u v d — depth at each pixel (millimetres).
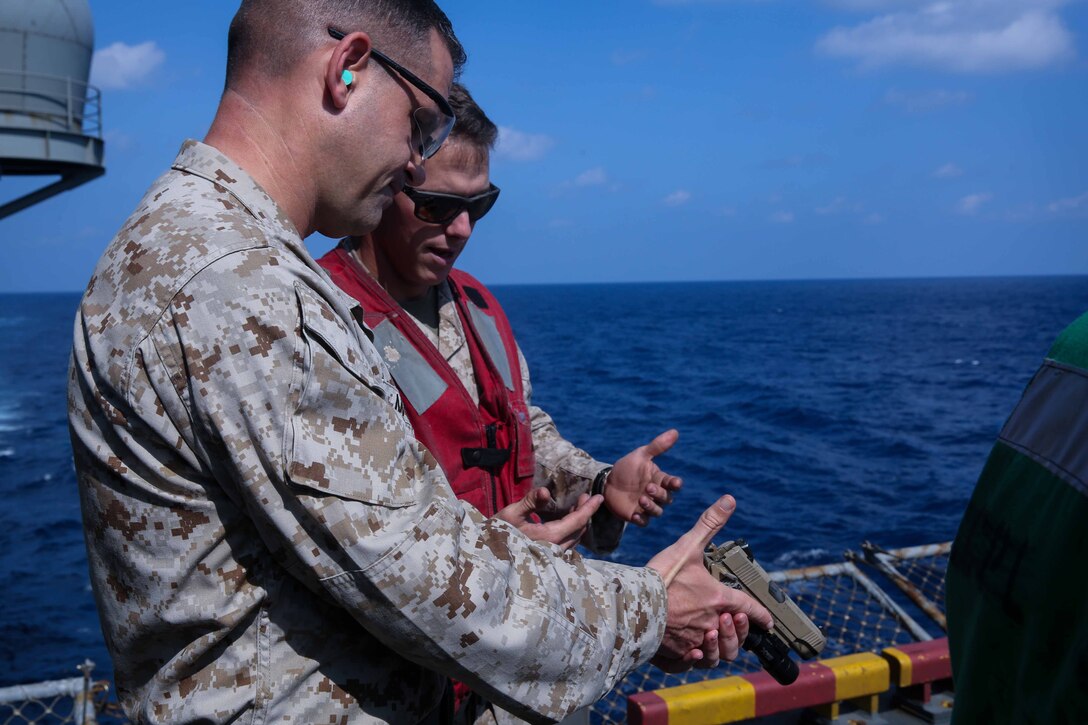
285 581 1256
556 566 1389
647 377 44969
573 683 1342
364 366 1253
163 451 1209
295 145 1370
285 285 1205
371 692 1336
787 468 22766
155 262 1209
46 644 12539
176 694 1281
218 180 1302
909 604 9211
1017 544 1044
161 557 1229
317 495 1162
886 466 22953
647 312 120000
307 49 1348
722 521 1609
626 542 14461
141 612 1262
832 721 3154
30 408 40844
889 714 3234
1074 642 927
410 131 1453
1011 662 1022
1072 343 1080
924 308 124000
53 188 15164
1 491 23609
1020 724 994
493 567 1281
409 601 1195
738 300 166000
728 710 2922
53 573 16031
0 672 11562
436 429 1988
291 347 1171
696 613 1559
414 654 1250
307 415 1180
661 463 23547
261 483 1159
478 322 2248
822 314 111375
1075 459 988
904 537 16562
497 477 2094
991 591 1070
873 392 39031
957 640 1153
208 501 1216
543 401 36219
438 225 2025
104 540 1265
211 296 1176
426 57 1433
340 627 1298
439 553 1219
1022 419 1121
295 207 1393
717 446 26172
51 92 14102
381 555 1178
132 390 1191
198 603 1232
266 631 1257
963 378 44688
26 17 13695
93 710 3006
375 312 2008
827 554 15633
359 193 1436
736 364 51969
